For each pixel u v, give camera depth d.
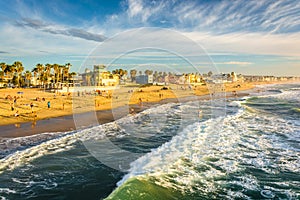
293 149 11.01
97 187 7.34
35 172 8.57
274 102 34.94
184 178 7.62
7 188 7.43
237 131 14.72
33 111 23.23
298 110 25.14
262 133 14.26
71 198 6.84
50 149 11.13
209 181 7.50
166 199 6.27
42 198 6.86
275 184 7.42
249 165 8.93
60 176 8.21
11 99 29.55
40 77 55.59
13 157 10.12
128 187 6.69
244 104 31.84
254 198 6.60
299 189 7.11
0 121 18.64
